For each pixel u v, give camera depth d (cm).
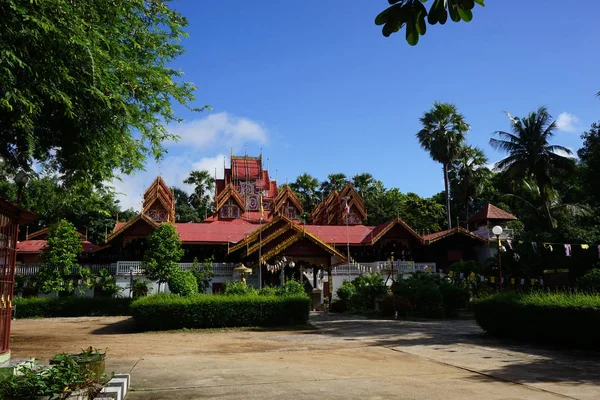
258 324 2023
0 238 873
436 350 1211
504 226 4225
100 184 1517
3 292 877
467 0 342
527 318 1346
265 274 3397
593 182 3612
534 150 4197
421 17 347
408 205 6519
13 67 873
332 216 5175
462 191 5497
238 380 820
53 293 3303
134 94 1287
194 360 1076
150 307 1927
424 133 5241
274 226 3428
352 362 1028
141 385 786
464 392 710
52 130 1205
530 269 3216
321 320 2370
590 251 3142
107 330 1986
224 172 6203
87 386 592
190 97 1448
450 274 3117
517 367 941
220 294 2250
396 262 3816
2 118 1077
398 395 691
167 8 1373
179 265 3506
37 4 841
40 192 1575
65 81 999
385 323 2150
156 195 4312
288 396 691
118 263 3478
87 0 1034
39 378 552
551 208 4228
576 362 999
